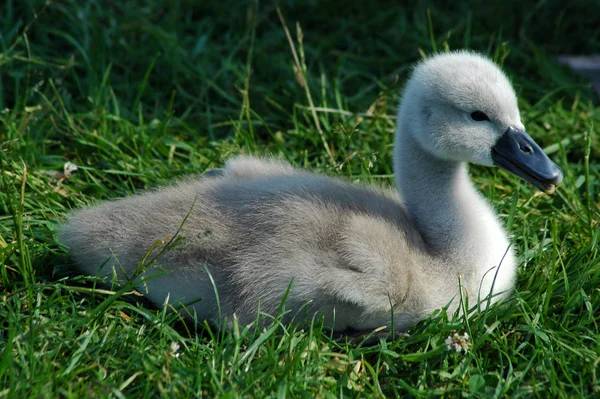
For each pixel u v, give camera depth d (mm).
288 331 8547
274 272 8578
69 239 9234
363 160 11320
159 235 8875
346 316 8781
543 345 8367
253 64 14891
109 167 11789
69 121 12359
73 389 7492
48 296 8977
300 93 13734
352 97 13859
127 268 8977
